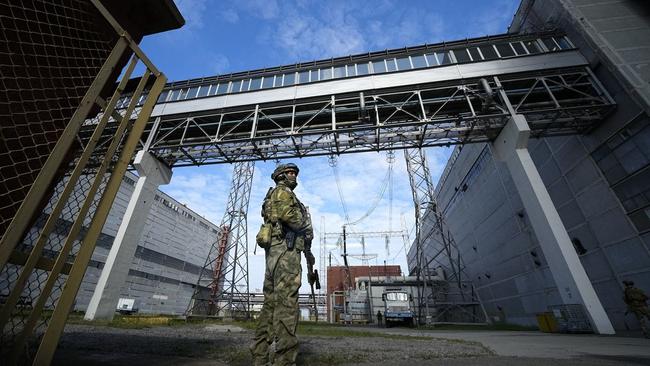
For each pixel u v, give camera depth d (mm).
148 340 4070
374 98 15211
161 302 36812
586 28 13312
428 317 18641
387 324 19547
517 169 12547
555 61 13812
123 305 30000
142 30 2453
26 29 1706
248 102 16312
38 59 1738
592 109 12094
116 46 2066
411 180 24312
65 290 1659
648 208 10438
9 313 1342
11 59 1621
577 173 13312
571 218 13648
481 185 21766
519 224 17531
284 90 16422
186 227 43250
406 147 15250
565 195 14000
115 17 2215
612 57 12148
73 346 3189
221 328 8945
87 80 1957
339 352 3293
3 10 1633
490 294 21484
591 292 9484
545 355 3445
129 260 13852
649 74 11297
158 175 16062
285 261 2146
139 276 33938
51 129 1734
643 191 10648
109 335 4848
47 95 1748
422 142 15055
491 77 14336
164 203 39344
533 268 16438
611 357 3227
